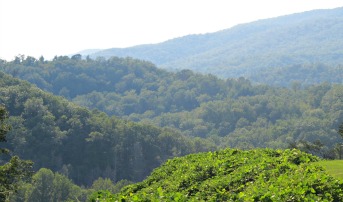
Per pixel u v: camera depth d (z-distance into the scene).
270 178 13.65
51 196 78.94
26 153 109.19
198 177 16.31
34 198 76.44
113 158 118.75
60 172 106.19
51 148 114.38
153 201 11.91
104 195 13.25
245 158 17.58
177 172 18.09
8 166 28.94
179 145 131.62
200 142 135.50
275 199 11.03
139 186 18.67
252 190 12.34
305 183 11.88
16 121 114.25
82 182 113.31
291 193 11.28
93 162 117.25
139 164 121.44
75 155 117.62
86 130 122.56
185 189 15.21
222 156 19.58
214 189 14.12
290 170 14.41
